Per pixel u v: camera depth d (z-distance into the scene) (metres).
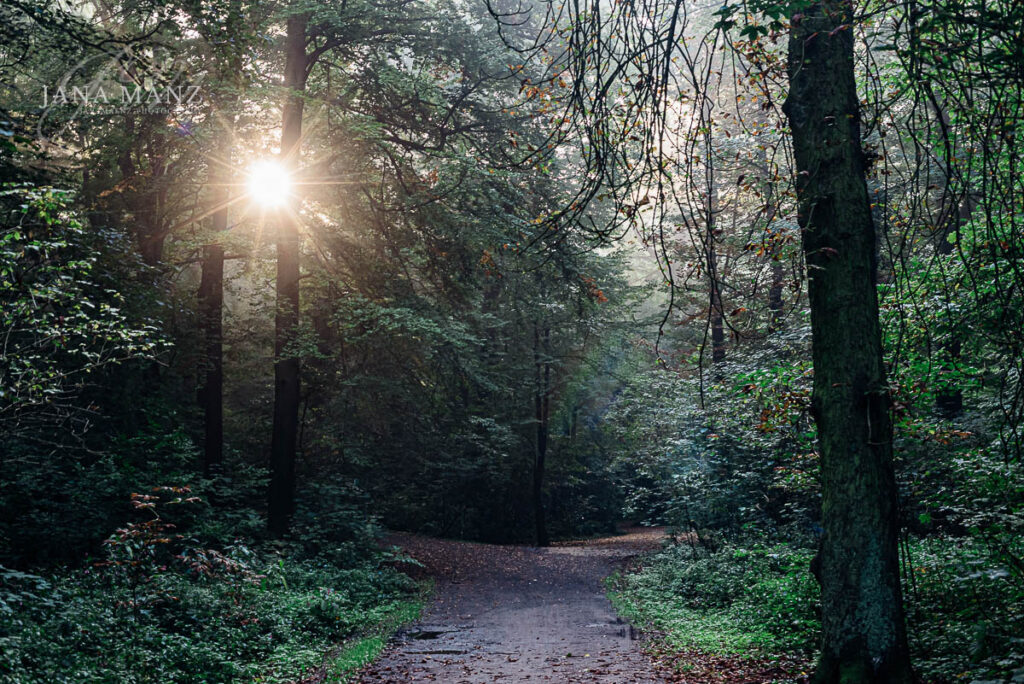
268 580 14.55
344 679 9.33
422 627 13.67
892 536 6.59
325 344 20.80
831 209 6.85
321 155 17.73
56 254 10.29
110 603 10.48
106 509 14.44
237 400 27.98
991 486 8.95
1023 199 7.29
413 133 19.12
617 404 23.59
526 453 31.22
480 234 18.14
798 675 8.22
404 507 30.02
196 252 20.97
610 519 38.12
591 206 25.19
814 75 7.00
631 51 6.05
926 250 10.24
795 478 11.96
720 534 17.91
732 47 7.05
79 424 15.49
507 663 10.33
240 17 11.73
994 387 9.10
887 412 6.72
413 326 17.80
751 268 13.93
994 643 7.57
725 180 15.85
